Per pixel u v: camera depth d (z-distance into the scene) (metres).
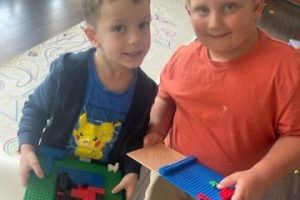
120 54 0.65
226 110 0.74
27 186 0.66
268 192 1.37
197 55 0.80
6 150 1.21
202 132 0.79
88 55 0.72
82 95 0.73
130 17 0.62
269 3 3.68
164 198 0.92
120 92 0.73
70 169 0.72
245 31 0.70
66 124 0.75
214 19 0.69
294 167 0.68
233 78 0.74
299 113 0.69
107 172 0.74
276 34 2.90
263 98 0.71
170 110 0.88
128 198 0.71
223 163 0.78
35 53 1.82
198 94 0.77
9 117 1.41
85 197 0.66
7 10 2.21
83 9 0.67
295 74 0.69
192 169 0.66
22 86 1.58
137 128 0.78
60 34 2.04
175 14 2.59
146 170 1.15
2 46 1.83
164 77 0.87
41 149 0.74
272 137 0.75
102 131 0.76
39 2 2.38
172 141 0.86
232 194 0.59
